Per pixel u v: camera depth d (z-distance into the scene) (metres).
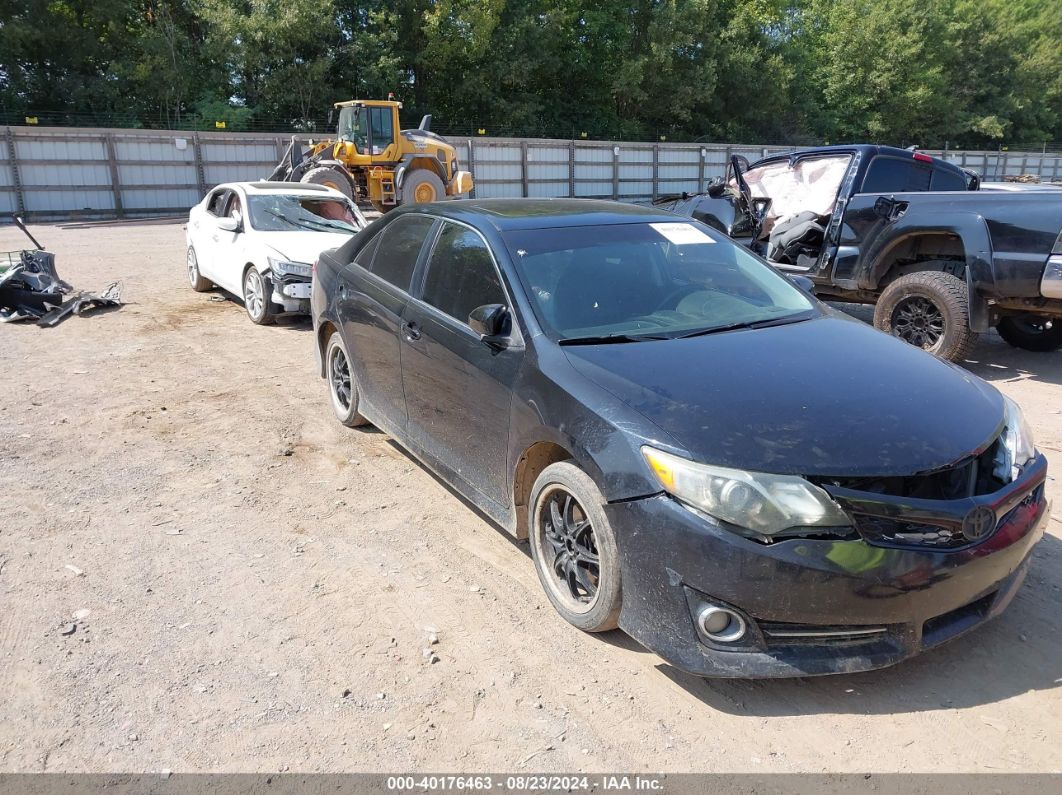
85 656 3.09
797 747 2.62
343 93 34.50
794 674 2.65
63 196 24.77
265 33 31.66
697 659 2.72
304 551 3.92
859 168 7.89
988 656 3.06
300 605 3.45
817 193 8.57
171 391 6.50
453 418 3.97
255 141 27.61
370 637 3.22
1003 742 2.62
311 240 9.09
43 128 23.98
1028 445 3.12
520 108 38.44
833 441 2.74
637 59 40.12
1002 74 52.62
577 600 3.28
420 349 4.19
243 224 9.41
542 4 39.88
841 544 2.60
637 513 2.81
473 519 4.27
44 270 9.31
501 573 3.71
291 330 8.74
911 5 46.69
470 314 3.66
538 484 3.34
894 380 3.19
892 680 2.94
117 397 6.32
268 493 4.59
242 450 5.24
